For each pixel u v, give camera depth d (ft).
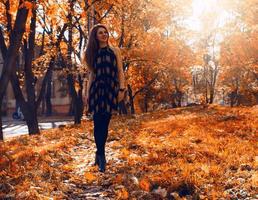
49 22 58.80
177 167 18.20
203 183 15.57
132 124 50.60
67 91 208.85
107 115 18.53
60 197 14.51
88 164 21.49
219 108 83.97
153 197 14.40
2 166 19.84
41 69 60.44
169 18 104.63
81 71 67.05
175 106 167.63
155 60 102.58
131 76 124.06
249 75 152.35
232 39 124.77
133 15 85.05
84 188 16.55
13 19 48.44
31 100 55.01
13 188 15.17
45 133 47.50
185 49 114.01
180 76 127.34
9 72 29.55
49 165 20.77
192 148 23.85
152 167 18.90
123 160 22.13
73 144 30.94
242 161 19.26
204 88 204.33
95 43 18.69
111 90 18.34
